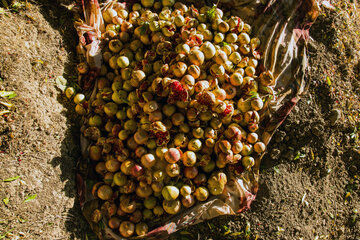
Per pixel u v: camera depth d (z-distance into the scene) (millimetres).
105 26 778
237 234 731
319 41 859
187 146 700
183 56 695
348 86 866
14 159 620
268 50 791
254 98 710
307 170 806
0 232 589
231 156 685
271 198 753
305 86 785
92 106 722
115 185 701
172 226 672
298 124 788
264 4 805
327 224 806
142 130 685
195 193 688
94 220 683
